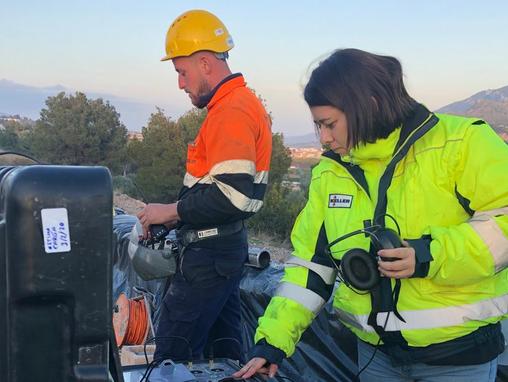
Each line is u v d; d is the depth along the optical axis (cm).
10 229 119
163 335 326
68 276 122
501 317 196
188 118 2448
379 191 196
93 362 127
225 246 320
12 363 123
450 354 194
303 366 362
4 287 122
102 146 3644
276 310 221
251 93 321
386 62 191
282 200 1617
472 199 184
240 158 301
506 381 280
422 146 191
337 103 188
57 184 121
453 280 182
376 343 205
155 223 321
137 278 533
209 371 251
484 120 190
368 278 190
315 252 220
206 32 323
